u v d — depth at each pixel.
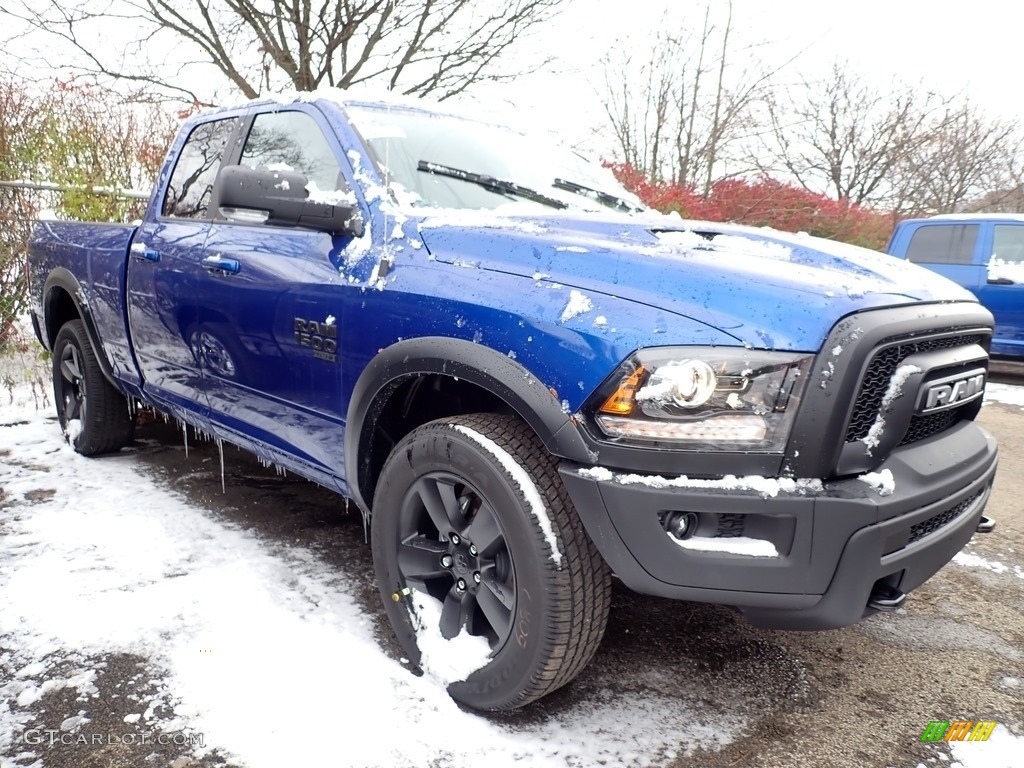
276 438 2.76
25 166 5.95
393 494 2.16
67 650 2.22
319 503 3.50
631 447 1.65
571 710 2.06
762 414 1.61
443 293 2.01
